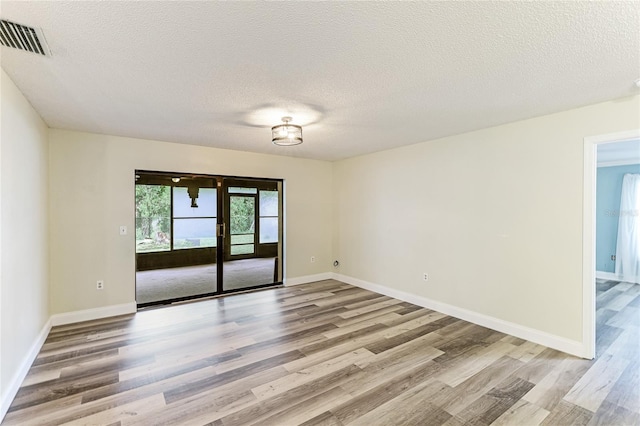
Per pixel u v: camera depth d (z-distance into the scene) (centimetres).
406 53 182
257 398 217
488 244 346
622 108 253
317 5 137
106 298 379
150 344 302
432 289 408
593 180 271
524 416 199
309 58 188
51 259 345
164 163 418
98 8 139
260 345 301
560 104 269
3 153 204
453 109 281
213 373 249
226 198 512
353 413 202
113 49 177
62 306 352
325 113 293
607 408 207
